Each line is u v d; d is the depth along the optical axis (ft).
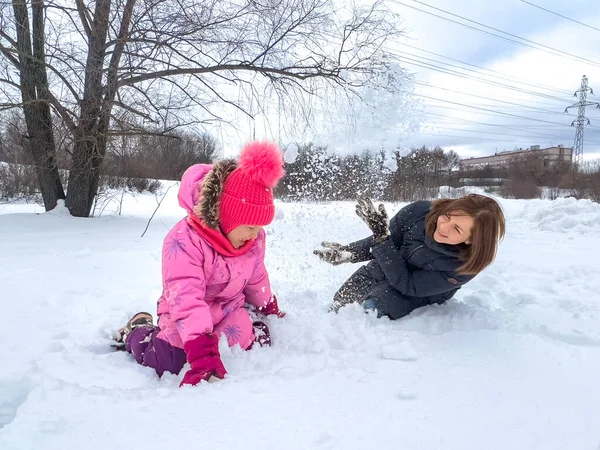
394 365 5.91
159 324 6.46
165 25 26.94
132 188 44.60
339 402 4.77
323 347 6.57
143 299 9.60
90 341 7.24
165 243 6.24
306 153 9.76
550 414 4.64
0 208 37.19
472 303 9.29
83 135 26.55
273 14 29.43
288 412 4.52
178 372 6.06
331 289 10.02
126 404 4.73
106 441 3.92
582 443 4.11
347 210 10.50
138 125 28.58
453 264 7.58
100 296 9.87
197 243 6.16
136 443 3.90
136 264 13.37
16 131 31.32
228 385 5.21
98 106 26.48
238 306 6.88
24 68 26.86
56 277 11.44
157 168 39.65
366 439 4.03
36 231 21.74
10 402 5.48
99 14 25.52
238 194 6.07
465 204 7.30
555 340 7.09
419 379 5.45
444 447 3.95
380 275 8.46
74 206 28.68
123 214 33.42
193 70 28.45
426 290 7.94
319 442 3.94
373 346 6.64
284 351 6.51
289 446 3.87
